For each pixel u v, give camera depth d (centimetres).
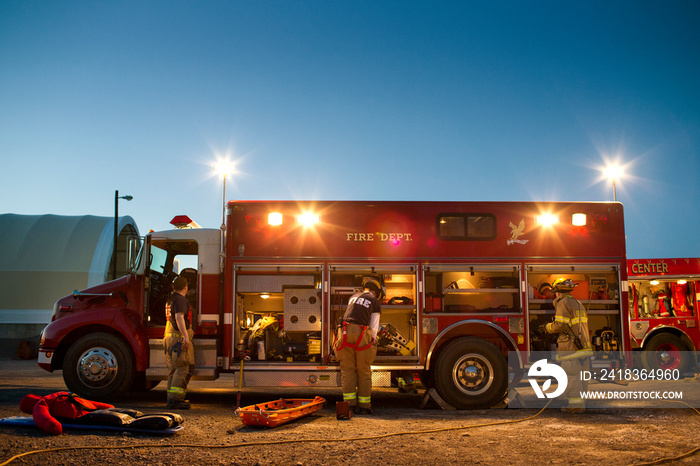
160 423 538
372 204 764
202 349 741
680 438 535
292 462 451
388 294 785
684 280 1187
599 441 524
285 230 756
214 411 695
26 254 2905
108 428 539
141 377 848
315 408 681
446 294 789
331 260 752
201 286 760
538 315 826
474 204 770
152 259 809
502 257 764
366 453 480
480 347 732
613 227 784
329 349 736
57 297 2798
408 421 633
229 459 458
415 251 758
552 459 461
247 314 796
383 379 743
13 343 2302
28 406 576
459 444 514
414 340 749
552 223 775
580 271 774
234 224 756
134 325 752
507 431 572
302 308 746
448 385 727
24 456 446
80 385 735
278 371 734
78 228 3067
